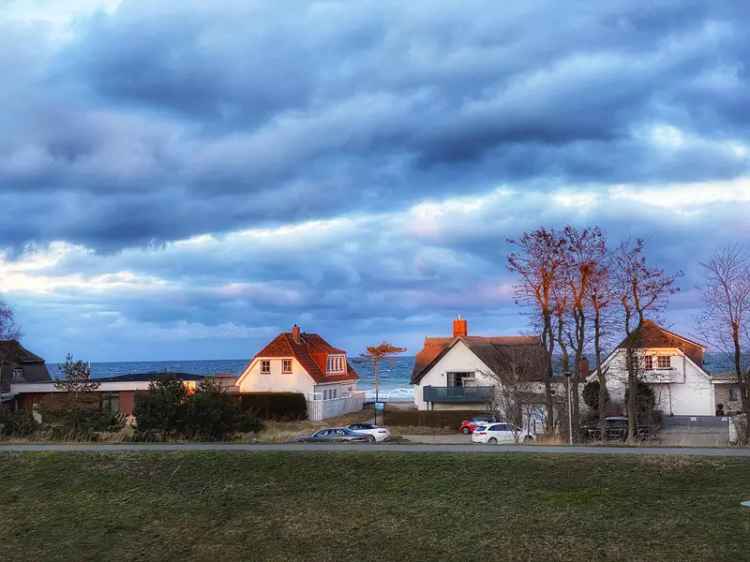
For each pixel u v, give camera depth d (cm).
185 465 2155
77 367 3631
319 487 1991
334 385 7231
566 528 1703
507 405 5000
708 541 1608
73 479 2098
